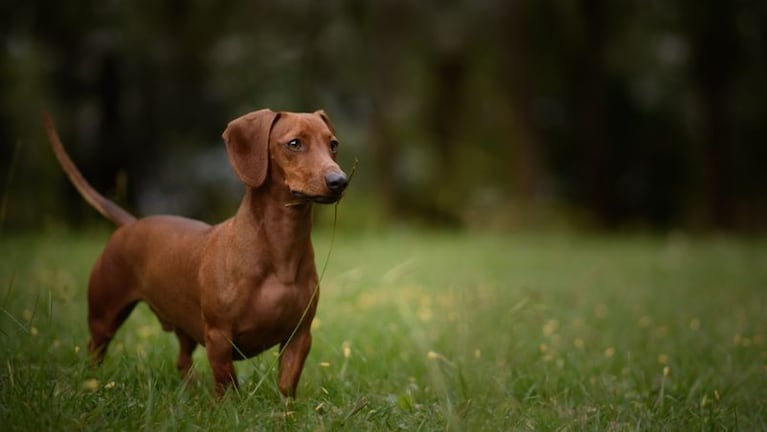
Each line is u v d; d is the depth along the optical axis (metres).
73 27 17.69
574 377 4.93
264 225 3.75
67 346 4.70
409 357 5.25
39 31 17.50
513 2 22.25
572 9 23.42
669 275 10.68
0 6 17.05
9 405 3.42
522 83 22.45
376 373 4.79
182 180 18.92
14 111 16.08
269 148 3.74
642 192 27.00
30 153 16.11
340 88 22.16
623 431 3.81
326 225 19.17
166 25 18.81
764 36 22.55
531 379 4.85
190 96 19.12
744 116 25.73
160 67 18.67
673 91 25.66
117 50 18.12
